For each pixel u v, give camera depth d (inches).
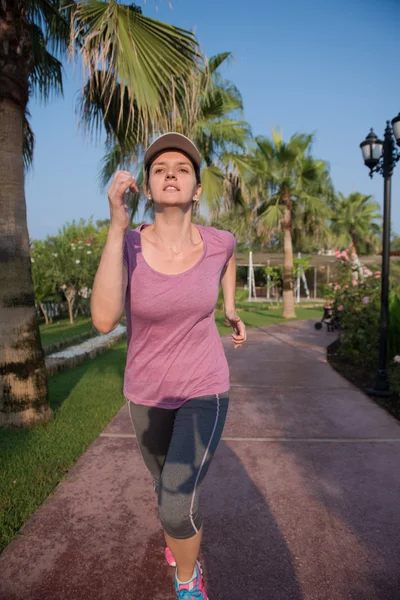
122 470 120.1
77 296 563.5
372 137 214.2
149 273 63.3
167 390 67.4
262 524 95.1
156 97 165.3
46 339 370.9
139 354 67.6
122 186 52.4
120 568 80.0
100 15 159.0
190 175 65.9
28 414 152.3
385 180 207.0
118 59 151.3
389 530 93.4
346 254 342.0
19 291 149.6
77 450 132.6
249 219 692.1
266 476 119.0
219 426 64.9
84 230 684.7
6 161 145.2
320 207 656.4
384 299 208.4
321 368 275.6
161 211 66.9
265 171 645.3
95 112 223.6
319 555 84.6
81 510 99.3
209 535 90.8
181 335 65.6
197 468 59.2
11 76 143.6
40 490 107.3
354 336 293.1
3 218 146.0
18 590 74.2
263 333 472.4
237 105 472.4
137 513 98.3
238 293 956.6
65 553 84.0
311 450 137.6
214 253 69.3
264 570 80.0
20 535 89.2
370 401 197.0
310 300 1263.5
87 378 231.9
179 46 164.6
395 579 78.1
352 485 113.9
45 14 202.5
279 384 230.8
